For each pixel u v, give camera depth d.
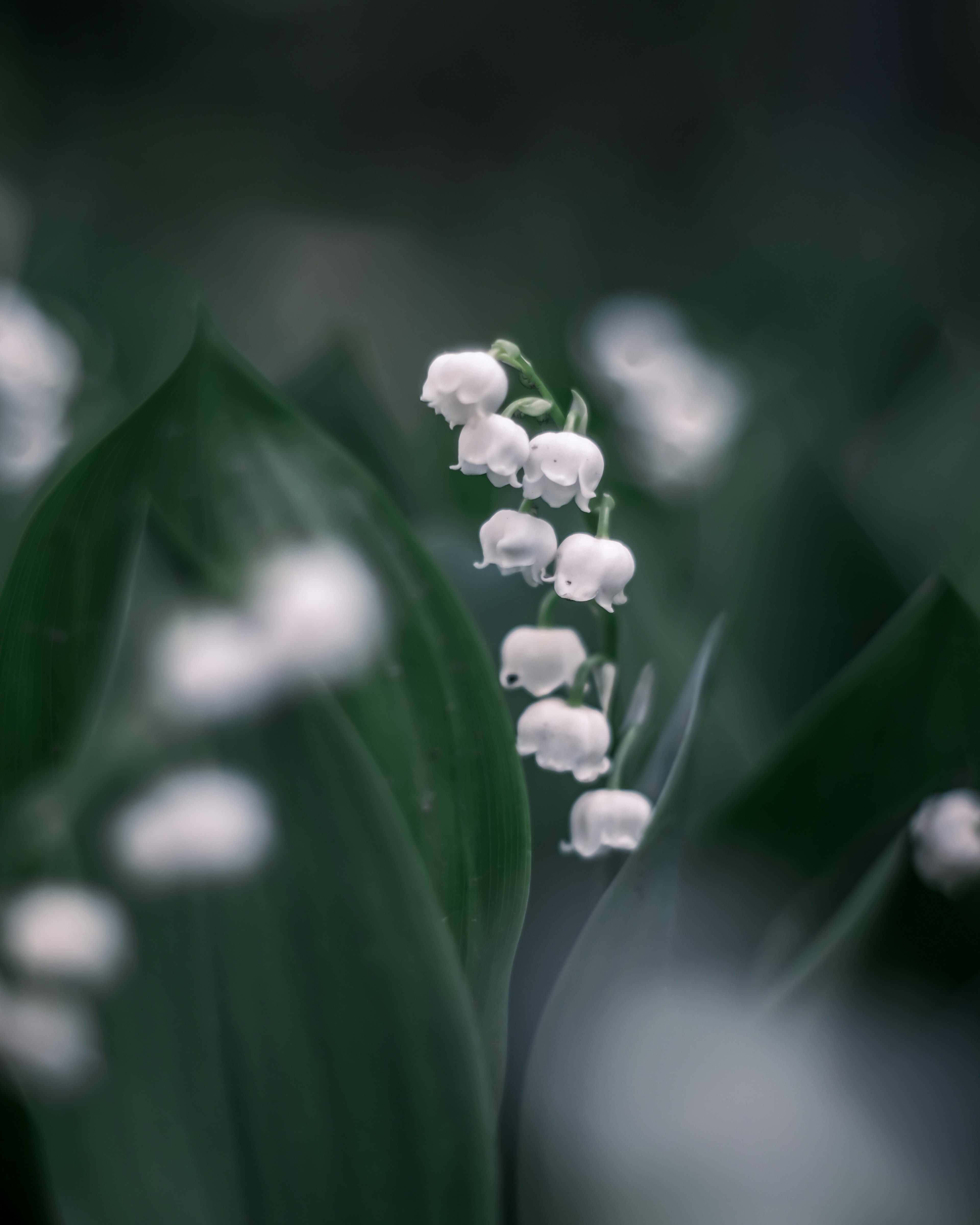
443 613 0.29
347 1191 0.28
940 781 0.32
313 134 2.59
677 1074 0.29
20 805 0.29
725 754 0.34
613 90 2.46
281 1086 0.28
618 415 0.49
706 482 0.47
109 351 0.51
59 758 0.29
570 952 0.31
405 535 0.30
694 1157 0.29
